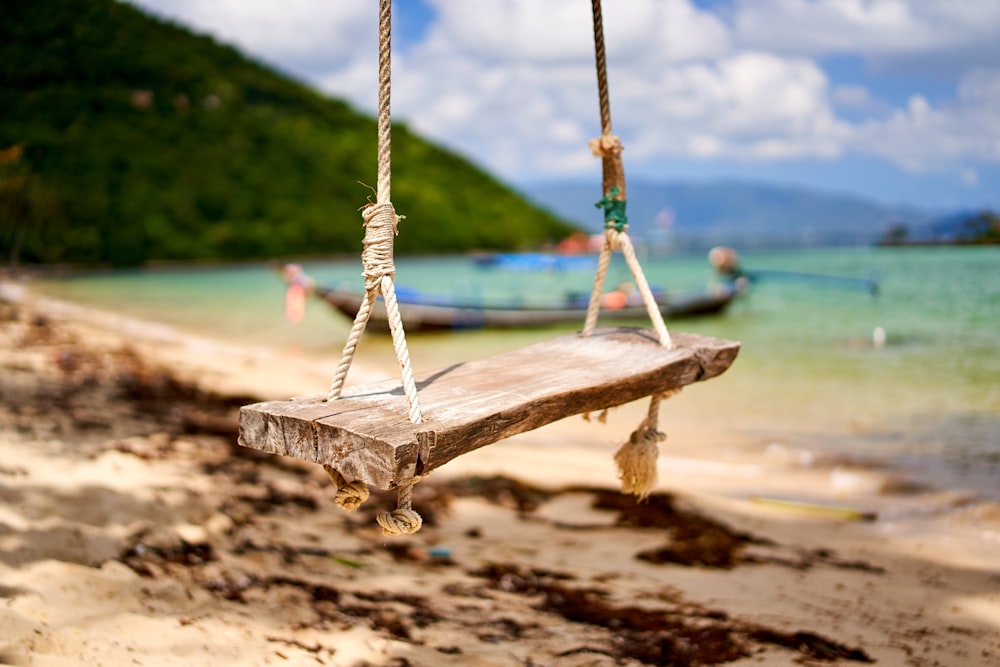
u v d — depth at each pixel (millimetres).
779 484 3742
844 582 2607
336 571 2414
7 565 2010
